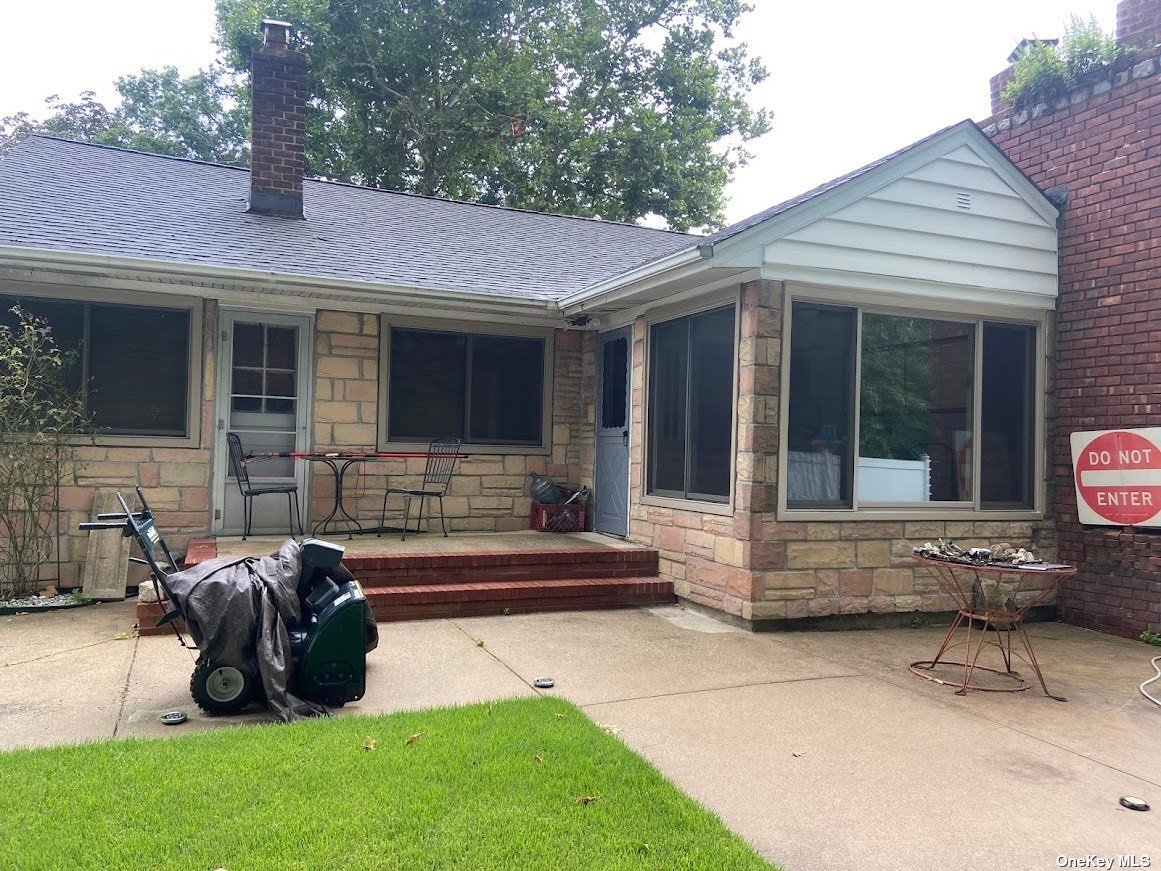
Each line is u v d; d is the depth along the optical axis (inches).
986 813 124.8
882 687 189.6
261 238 320.2
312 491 312.8
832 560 246.7
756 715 167.0
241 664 159.6
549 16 933.8
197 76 1101.7
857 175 245.4
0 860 99.7
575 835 110.0
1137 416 252.1
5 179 325.4
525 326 346.9
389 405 324.5
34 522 261.4
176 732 150.4
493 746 140.0
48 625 233.8
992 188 267.4
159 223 311.7
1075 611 270.4
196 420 293.0
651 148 872.9
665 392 292.8
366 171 872.3
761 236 232.8
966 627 261.0
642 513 301.1
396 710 163.8
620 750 141.0
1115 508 256.5
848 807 125.6
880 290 251.0
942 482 266.5
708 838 110.7
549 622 246.4
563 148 865.5
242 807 115.1
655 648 217.9
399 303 310.5
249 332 307.3
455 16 817.5
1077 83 271.1
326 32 789.2
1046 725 166.9
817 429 247.1
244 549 270.5
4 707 163.3
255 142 355.3
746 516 238.2
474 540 307.7
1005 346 277.0
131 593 278.1
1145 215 250.1
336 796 119.0
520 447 346.3
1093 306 266.7
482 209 465.1
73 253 250.7
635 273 263.7
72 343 279.0
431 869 99.8
